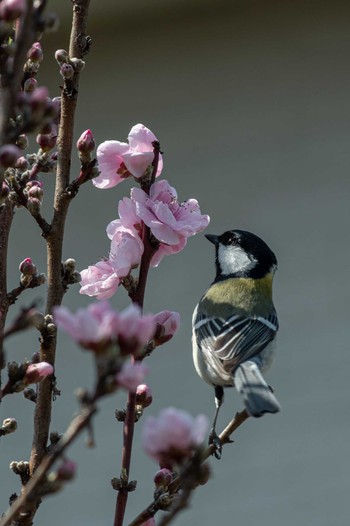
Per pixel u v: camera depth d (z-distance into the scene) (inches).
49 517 488.1
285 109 541.3
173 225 198.8
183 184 540.7
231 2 546.9
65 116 195.2
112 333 124.4
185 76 554.3
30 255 538.0
